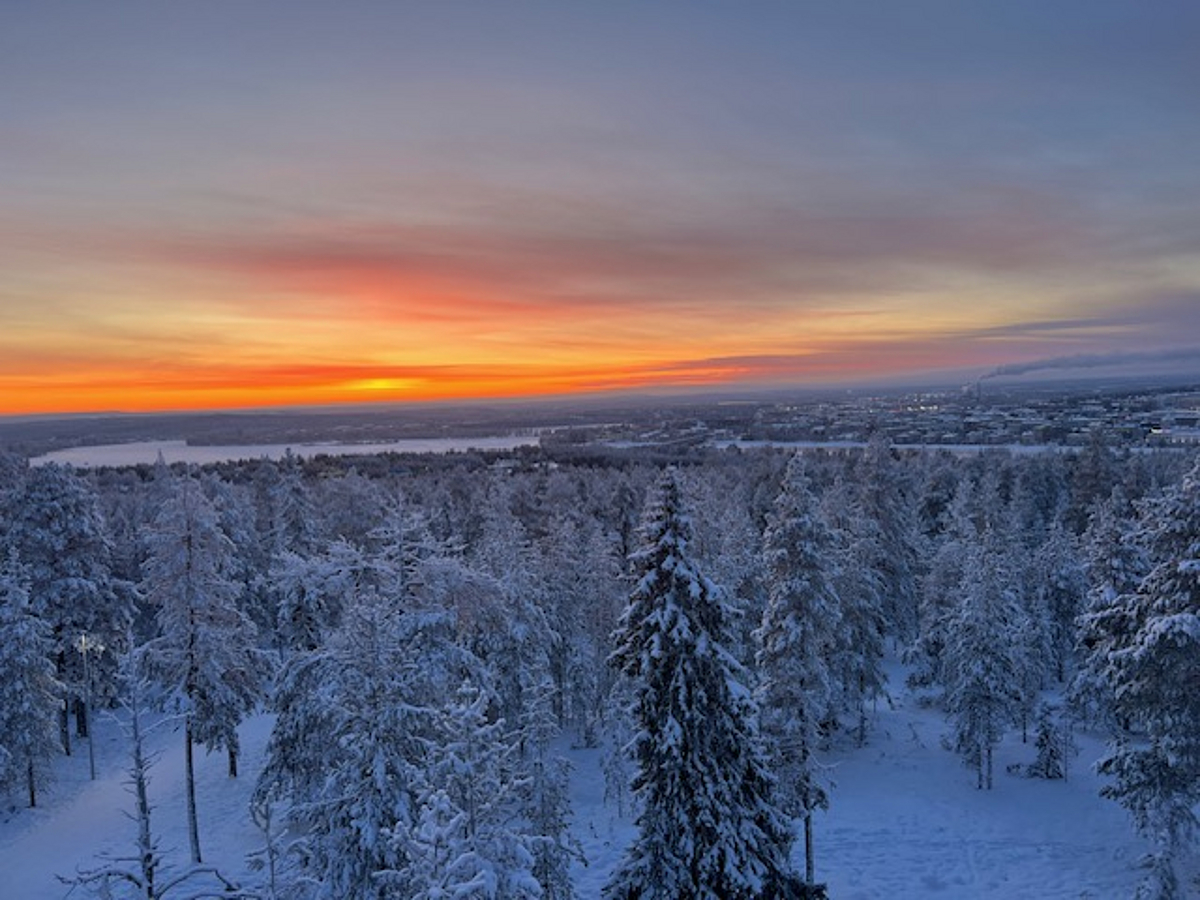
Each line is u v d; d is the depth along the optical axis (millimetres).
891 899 23891
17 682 29875
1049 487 80500
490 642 30281
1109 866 24766
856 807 30641
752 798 15891
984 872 25219
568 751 37844
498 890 11539
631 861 15805
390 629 16547
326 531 61125
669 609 14734
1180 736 19469
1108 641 21828
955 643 35156
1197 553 18562
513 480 91000
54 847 27625
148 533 26219
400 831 11047
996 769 33750
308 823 19250
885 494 50688
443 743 16422
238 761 35531
